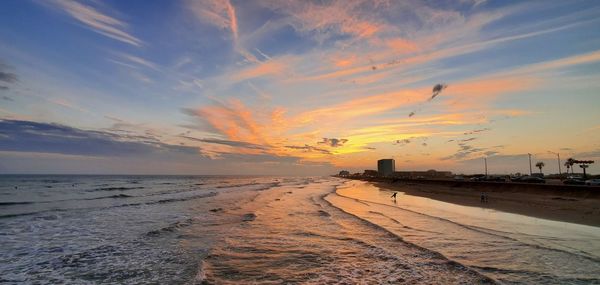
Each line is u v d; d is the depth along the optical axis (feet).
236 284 27.32
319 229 53.98
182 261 34.35
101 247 40.37
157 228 53.88
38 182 260.21
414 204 100.68
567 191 104.06
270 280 28.50
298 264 33.42
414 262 33.63
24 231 50.93
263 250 39.22
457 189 174.29
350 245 41.96
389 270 31.24
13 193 135.95
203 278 28.63
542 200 96.32
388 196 139.85
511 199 106.01
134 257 35.88
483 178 220.84
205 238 45.88
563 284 26.20
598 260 32.94
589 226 53.67
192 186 223.71
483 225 56.49
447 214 73.67
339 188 225.35
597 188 92.63
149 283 27.81
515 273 29.12
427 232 50.49
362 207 91.45
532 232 48.96
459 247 39.70
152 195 131.54
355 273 30.50
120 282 28.14
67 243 42.73
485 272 29.60
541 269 30.17
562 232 48.62
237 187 216.95
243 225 57.41
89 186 203.82
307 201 111.65
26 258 35.53
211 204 96.37
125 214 71.51
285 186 247.91
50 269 31.73
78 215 69.15
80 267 32.35
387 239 45.65
